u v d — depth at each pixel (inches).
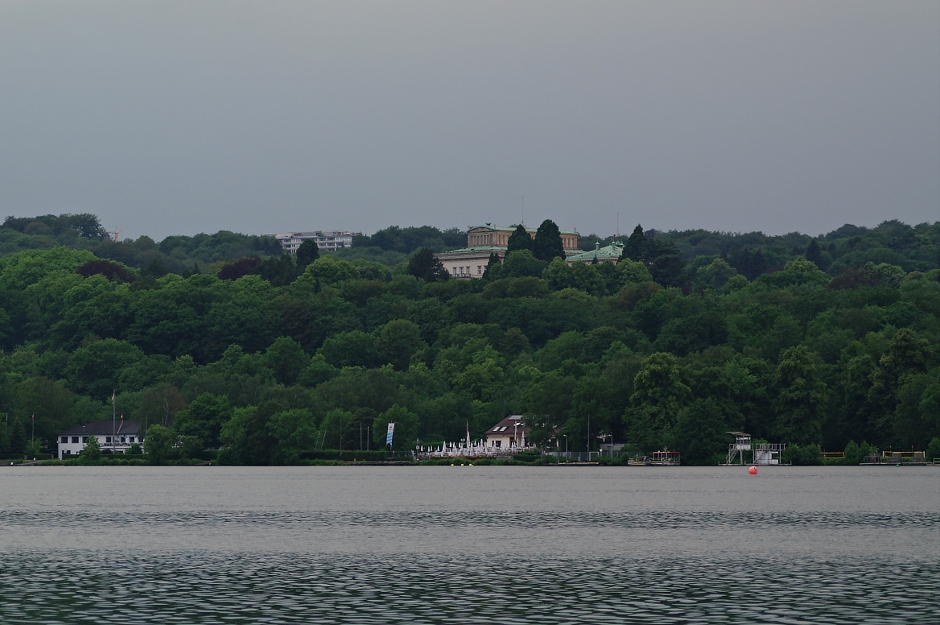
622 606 7352.4
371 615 7076.8
